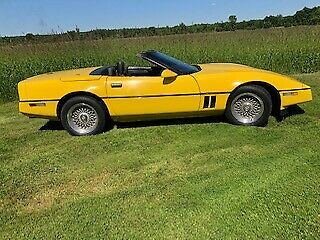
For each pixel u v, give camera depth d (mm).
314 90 7336
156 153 4641
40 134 5781
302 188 3498
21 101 5398
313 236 2807
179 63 5559
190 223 3082
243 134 5062
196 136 5137
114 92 5242
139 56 5496
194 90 5203
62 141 5344
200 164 4223
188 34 17828
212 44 14117
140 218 3209
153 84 5203
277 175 3797
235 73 5316
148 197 3553
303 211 3129
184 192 3598
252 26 27172
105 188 3816
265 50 12562
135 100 5254
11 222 3299
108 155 4691
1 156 4863
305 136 4867
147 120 5562
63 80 5324
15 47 13930
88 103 5332
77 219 3258
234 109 5375
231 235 2885
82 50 13359
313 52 11883
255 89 5227
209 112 5395
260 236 2848
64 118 5441
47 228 3156
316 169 3873
